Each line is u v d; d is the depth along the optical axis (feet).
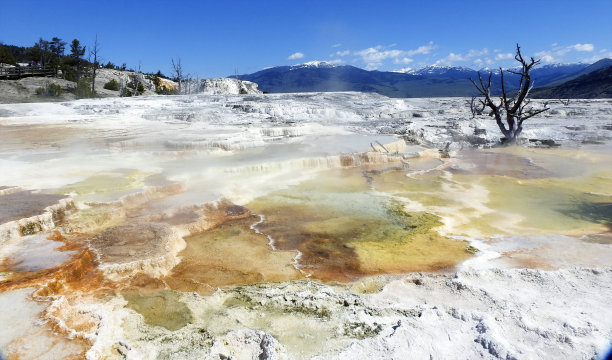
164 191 23.26
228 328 11.41
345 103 73.05
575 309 11.64
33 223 17.13
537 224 20.34
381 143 39.58
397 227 20.38
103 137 38.70
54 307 11.26
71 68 118.52
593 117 59.11
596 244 17.35
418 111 65.57
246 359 10.11
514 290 13.10
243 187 26.43
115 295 13.08
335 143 39.78
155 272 14.93
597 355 9.43
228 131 42.60
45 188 22.03
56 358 9.35
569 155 37.99
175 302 12.86
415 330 10.80
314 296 13.17
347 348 10.19
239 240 18.69
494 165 34.86
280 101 70.74
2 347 9.61
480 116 61.87
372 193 26.53
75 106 61.21
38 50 139.03
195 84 140.77
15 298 11.62
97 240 16.85
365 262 16.31
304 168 32.42
